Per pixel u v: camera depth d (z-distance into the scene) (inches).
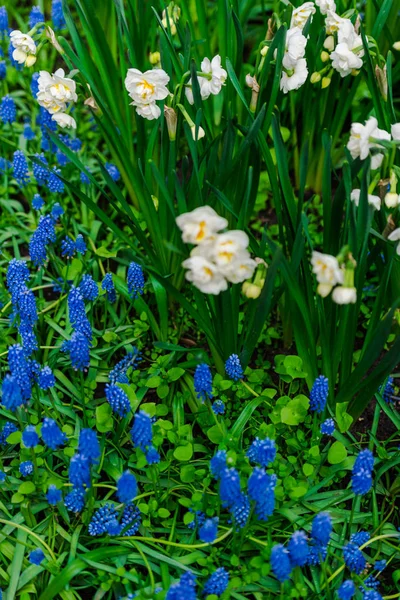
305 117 129.3
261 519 86.5
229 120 96.5
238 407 104.5
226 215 107.5
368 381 95.4
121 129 126.0
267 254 123.6
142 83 96.0
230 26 116.3
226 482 77.6
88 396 107.1
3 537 90.1
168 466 94.7
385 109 105.6
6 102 134.4
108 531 86.0
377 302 96.7
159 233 111.9
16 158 124.2
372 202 87.4
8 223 136.0
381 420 108.8
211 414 100.3
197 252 76.6
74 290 96.6
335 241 98.7
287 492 91.7
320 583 87.0
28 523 91.8
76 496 85.8
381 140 82.4
